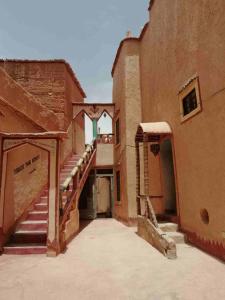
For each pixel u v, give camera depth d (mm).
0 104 6590
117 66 15977
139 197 9523
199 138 6684
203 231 6457
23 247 6586
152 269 5086
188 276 4594
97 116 16328
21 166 8180
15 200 7621
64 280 4508
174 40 8406
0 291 4008
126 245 7559
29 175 8820
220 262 5391
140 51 13477
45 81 13188
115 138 16141
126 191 12578
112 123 17281
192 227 7125
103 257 6152
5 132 6926
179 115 8016
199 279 4418
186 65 7457
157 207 10586
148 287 4125
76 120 16672
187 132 7441
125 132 13039
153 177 11086
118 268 5211
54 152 6801
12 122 7344
